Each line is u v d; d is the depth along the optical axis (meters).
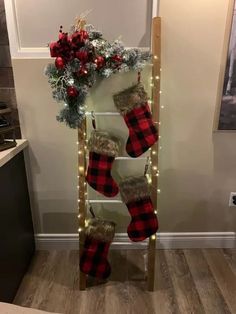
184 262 1.85
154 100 1.42
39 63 1.54
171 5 1.47
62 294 1.59
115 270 1.77
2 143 1.46
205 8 1.47
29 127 1.67
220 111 1.65
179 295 1.59
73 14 1.49
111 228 1.58
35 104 1.62
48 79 1.45
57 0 1.46
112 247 1.95
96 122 1.57
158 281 1.69
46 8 1.47
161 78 1.60
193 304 1.53
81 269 1.58
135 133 1.39
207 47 1.54
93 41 1.27
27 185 1.78
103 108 1.50
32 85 1.58
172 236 1.96
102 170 1.44
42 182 1.80
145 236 1.50
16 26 1.49
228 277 1.72
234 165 1.80
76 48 1.23
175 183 1.84
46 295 1.58
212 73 1.59
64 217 1.89
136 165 1.70
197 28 1.51
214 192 1.87
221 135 1.73
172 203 1.89
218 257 1.90
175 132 1.71
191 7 1.47
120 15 1.50
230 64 1.56
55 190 1.82
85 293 1.60
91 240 1.56
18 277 1.62
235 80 1.59
